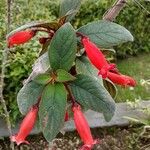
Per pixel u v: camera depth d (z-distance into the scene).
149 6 1.08
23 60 0.76
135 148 0.85
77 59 0.30
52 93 0.27
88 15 1.05
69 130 0.86
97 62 0.27
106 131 0.87
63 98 0.27
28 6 0.93
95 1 1.05
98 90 0.27
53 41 0.26
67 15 0.28
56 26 0.28
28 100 0.29
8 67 0.75
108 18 0.31
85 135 0.28
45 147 0.83
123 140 0.86
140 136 0.85
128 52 1.11
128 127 0.88
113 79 0.29
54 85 0.27
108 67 0.27
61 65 0.27
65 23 0.27
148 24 1.11
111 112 0.28
